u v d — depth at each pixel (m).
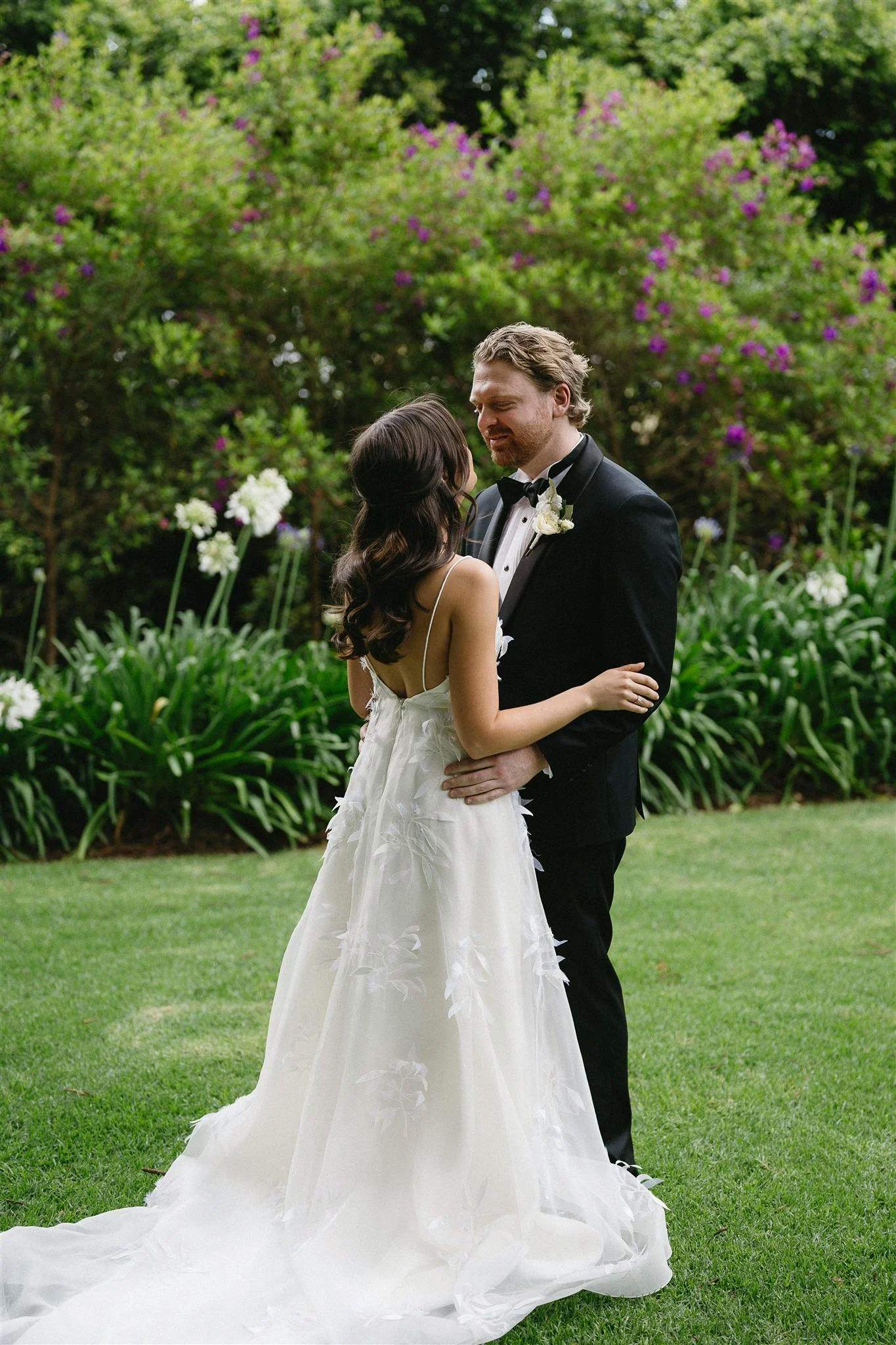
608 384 8.64
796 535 9.03
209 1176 2.28
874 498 10.02
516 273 8.10
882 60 10.73
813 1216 2.30
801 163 8.69
